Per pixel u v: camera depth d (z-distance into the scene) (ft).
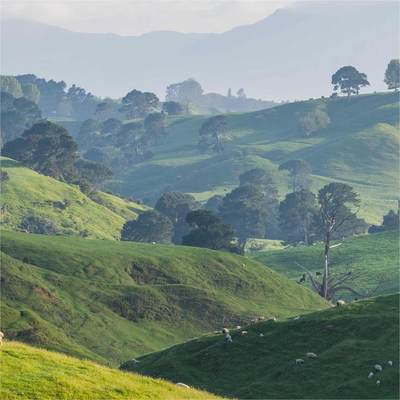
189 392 164.86
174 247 617.62
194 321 496.23
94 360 400.26
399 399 197.47
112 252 570.05
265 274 593.01
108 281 524.11
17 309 437.17
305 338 250.16
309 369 228.63
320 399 209.67
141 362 277.85
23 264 499.92
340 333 247.29
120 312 484.33
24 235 587.68
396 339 234.79
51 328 426.92
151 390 156.56
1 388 136.77
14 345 165.07
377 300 269.44
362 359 226.38
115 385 152.66
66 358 164.25
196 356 256.93
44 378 145.28
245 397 222.89
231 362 248.52
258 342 254.88
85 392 144.56
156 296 507.71
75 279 507.30
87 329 447.01
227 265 589.73
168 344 460.96
